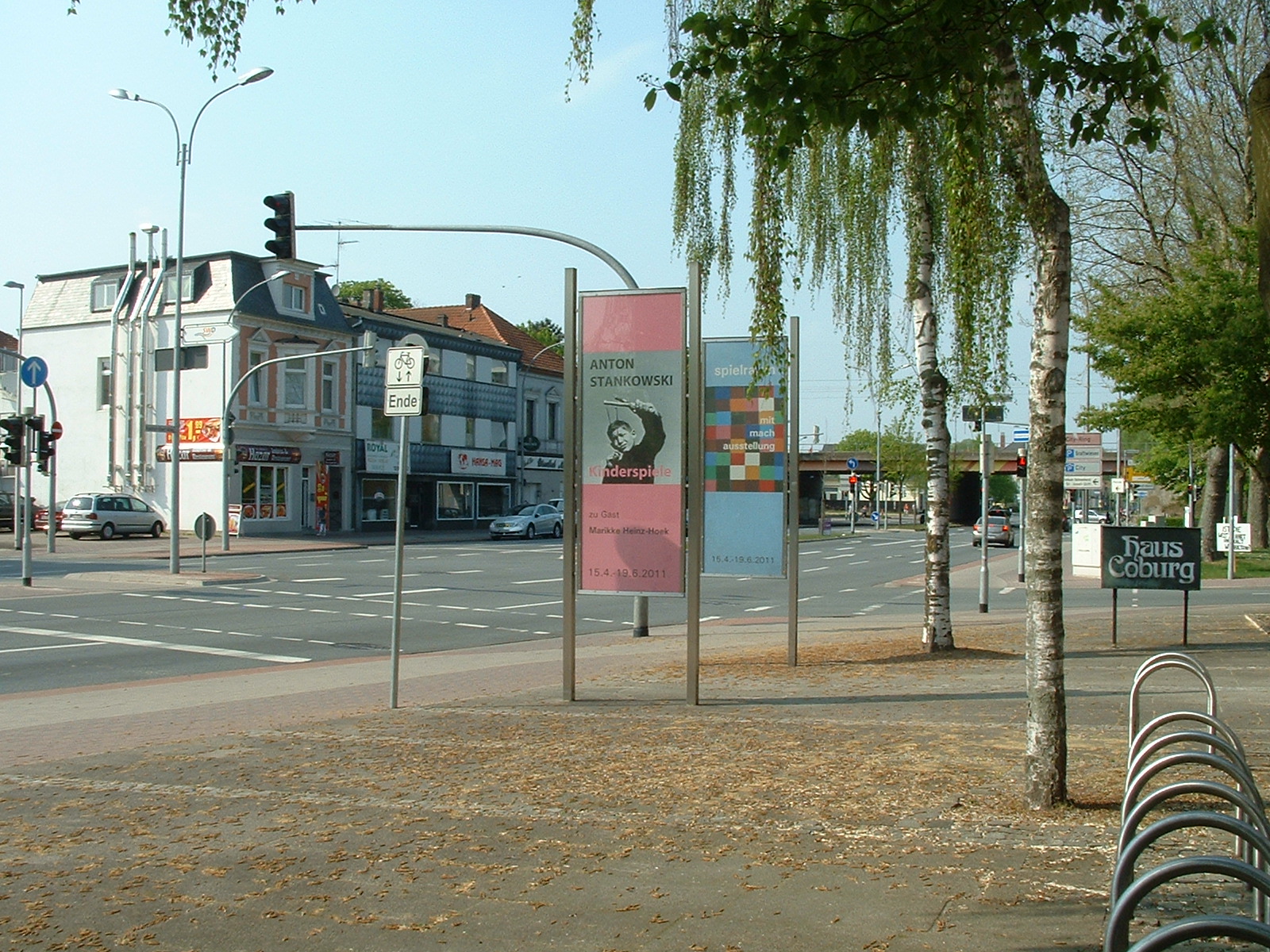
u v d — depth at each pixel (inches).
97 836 237.3
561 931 181.9
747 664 529.7
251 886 204.7
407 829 241.1
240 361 1895.9
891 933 178.7
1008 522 2299.5
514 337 2797.7
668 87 278.7
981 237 292.5
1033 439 257.3
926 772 289.7
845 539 2527.1
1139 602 947.3
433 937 179.9
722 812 252.8
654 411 411.2
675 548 408.5
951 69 275.4
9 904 195.8
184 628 720.3
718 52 277.1
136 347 1963.6
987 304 330.3
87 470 2023.9
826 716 377.4
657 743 332.5
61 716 398.0
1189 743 323.0
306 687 469.7
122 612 804.6
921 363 547.5
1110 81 287.6
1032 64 284.4
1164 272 1000.9
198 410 1907.0
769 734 345.4
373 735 348.5
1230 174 914.1
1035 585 255.6
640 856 221.1
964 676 475.2
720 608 930.7
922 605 964.6
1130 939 174.7
